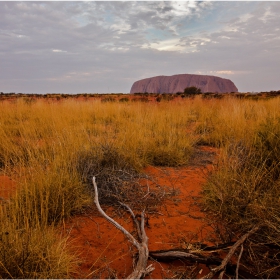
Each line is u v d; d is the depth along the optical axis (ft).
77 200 11.26
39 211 10.14
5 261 6.93
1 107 39.01
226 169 12.25
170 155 18.42
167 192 13.44
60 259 7.29
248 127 20.88
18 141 18.39
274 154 13.24
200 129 27.99
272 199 9.96
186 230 10.00
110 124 31.01
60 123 23.29
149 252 8.27
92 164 14.08
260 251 8.32
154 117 29.22
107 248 8.90
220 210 10.72
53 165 12.42
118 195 12.59
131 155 16.34
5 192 12.09
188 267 7.93
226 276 7.60
